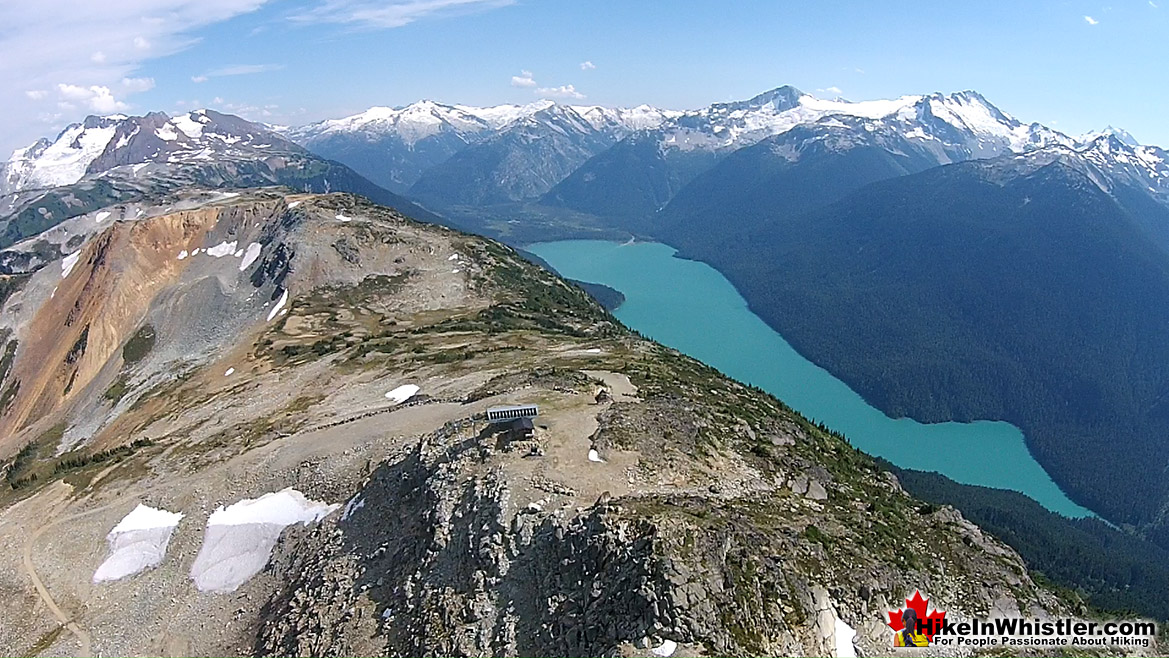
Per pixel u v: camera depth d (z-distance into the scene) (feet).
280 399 390.01
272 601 207.21
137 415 463.01
